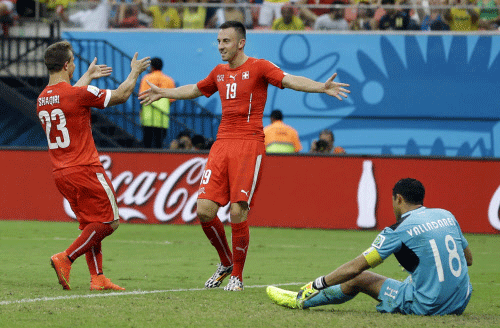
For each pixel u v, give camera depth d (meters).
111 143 57.72
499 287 22.94
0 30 59.59
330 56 61.06
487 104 60.12
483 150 60.38
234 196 20.42
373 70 60.91
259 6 61.31
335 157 45.25
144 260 28.75
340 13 61.03
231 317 15.59
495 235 43.25
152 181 45.75
